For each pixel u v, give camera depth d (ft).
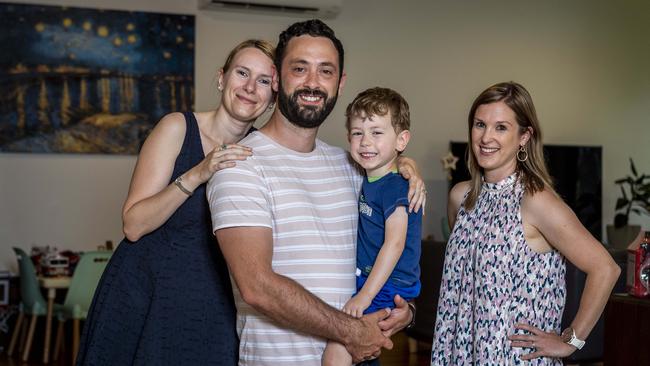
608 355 11.42
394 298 7.95
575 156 31.91
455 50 31.04
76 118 26.32
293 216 7.39
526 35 32.17
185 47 27.32
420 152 30.55
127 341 8.39
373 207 8.02
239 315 7.75
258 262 7.01
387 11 30.14
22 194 25.95
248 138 7.74
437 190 30.66
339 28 29.63
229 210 7.16
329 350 7.47
